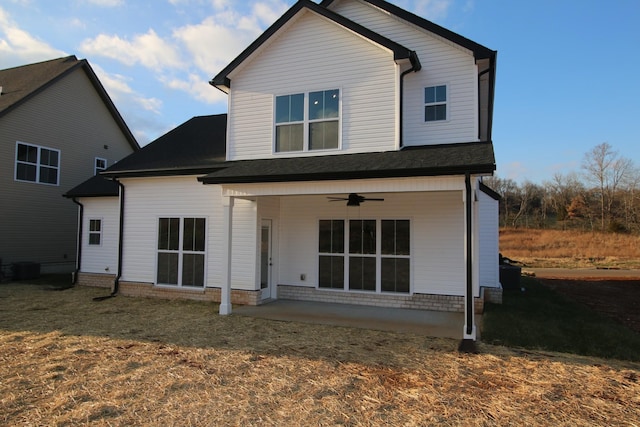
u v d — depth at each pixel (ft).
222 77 34.55
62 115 56.70
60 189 56.18
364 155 29.66
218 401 14.39
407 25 32.04
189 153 38.42
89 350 20.24
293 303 33.22
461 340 22.52
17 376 16.61
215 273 34.04
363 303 32.45
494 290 34.35
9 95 52.85
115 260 41.68
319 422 12.91
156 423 12.72
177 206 35.63
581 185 158.61
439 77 30.89
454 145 29.37
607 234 113.70
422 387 15.84
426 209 31.32
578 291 42.29
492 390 15.61
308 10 32.45
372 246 32.73
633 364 18.93
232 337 22.95
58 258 55.67
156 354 19.66
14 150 50.19
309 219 34.68
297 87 33.12
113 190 43.01
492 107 33.94
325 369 17.74
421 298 30.91
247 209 33.06
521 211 157.58
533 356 19.75
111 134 65.41
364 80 31.17
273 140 33.53
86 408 13.70
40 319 27.37
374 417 13.29
